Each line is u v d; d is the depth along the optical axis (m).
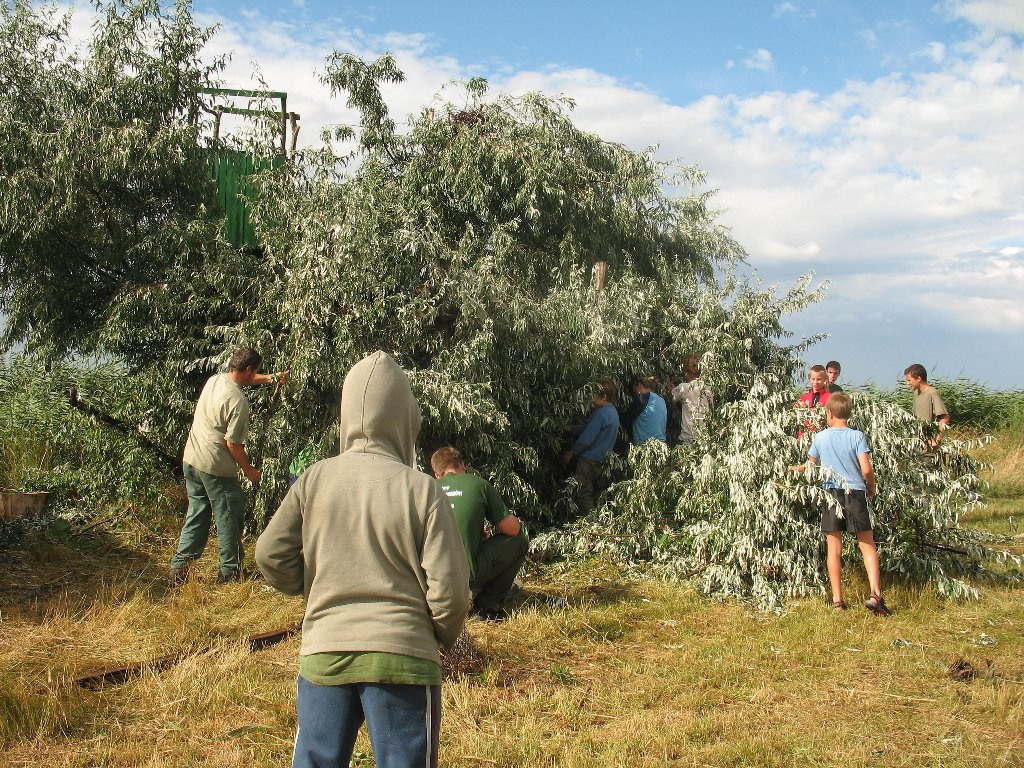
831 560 6.16
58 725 3.87
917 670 4.94
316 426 7.46
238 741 3.83
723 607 6.20
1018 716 4.23
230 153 9.16
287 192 8.09
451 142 9.93
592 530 7.63
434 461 5.99
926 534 6.81
